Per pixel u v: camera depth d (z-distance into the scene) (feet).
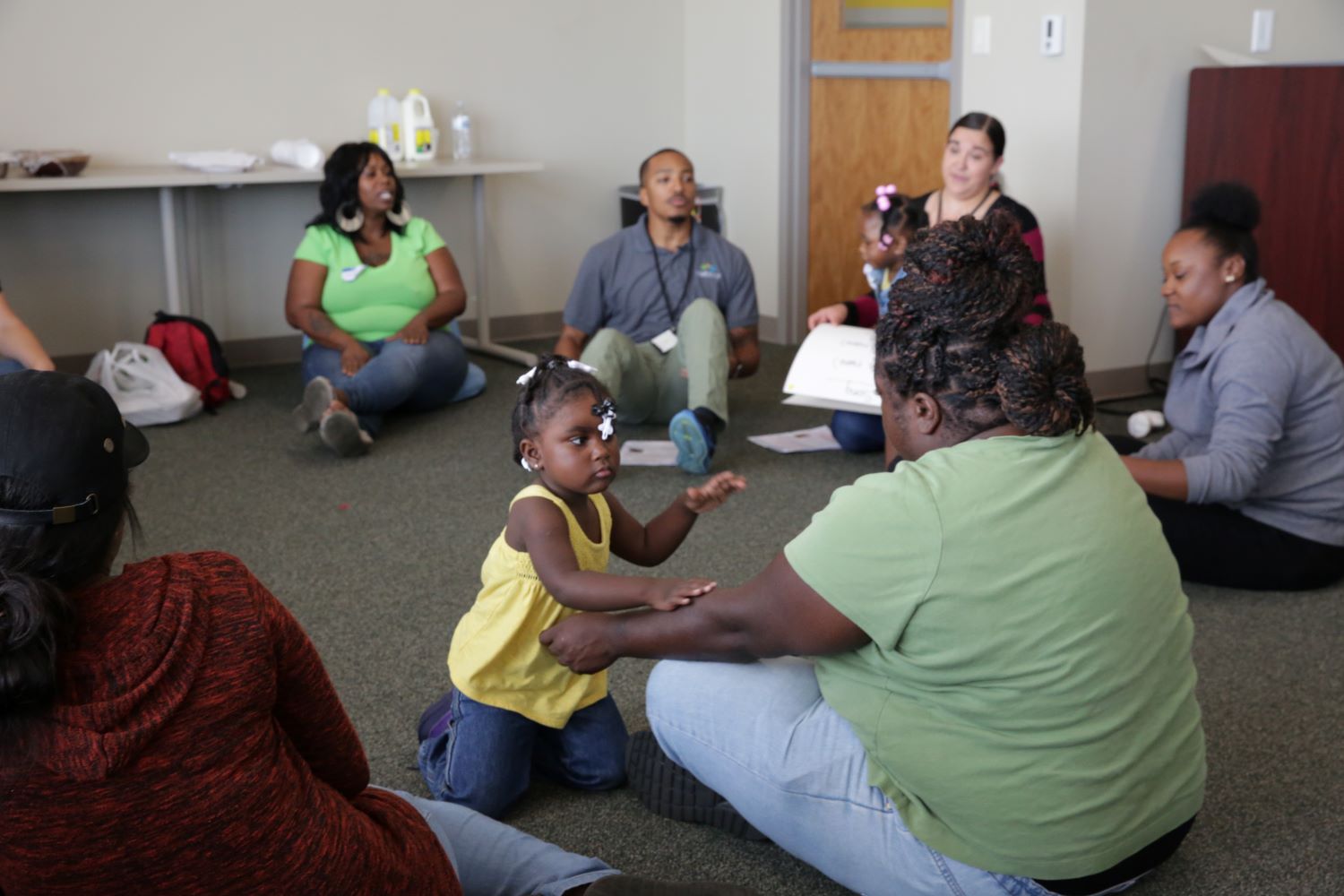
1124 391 14.37
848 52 17.03
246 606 3.45
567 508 5.39
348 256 13.79
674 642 4.85
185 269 15.76
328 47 16.65
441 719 6.09
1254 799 6.02
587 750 6.03
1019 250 4.28
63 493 3.19
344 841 3.60
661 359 12.93
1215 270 8.36
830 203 17.63
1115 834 4.42
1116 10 13.12
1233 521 8.57
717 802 5.68
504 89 18.03
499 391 15.14
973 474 4.17
